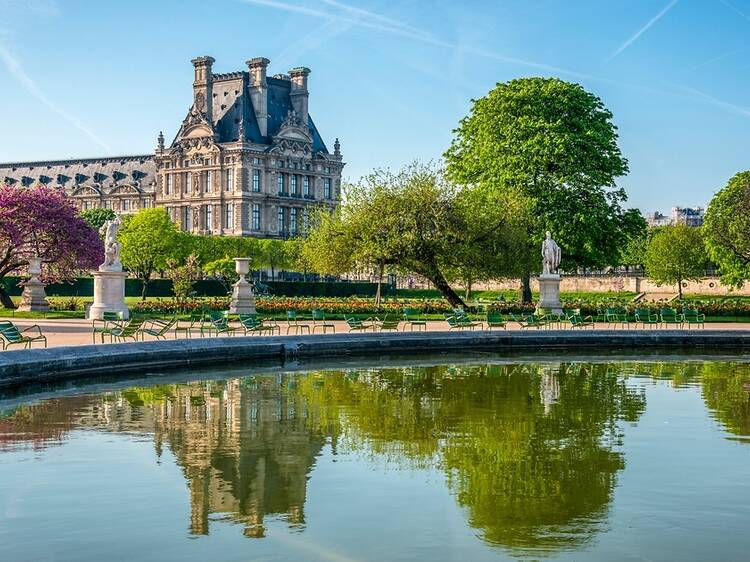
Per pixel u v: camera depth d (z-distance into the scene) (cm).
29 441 2164
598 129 7125
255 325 4534
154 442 2164
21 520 1552
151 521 1548
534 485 1792
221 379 3316
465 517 1580
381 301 6925
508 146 7075
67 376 3169
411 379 3331
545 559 1380
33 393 2914
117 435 2238
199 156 19450
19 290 10525
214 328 4616
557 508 1636
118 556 1383
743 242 7594
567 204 6938
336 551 1408
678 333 4700
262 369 3644
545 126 6931
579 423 2436
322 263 6388
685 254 10894
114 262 5800
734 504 1669
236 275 11100
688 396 2927
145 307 6338
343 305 6325
